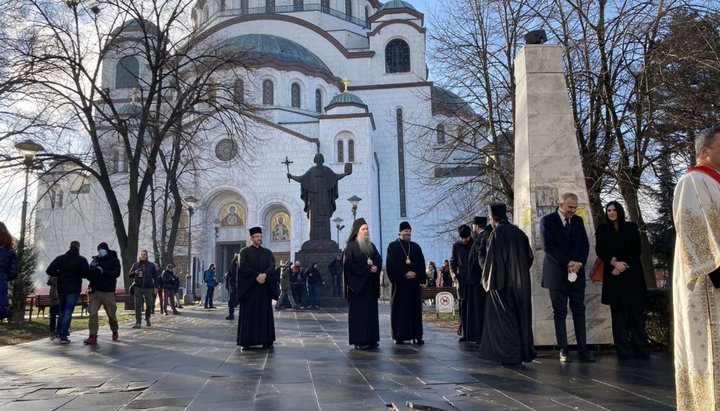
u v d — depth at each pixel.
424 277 9.56
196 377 6.54
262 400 5.17
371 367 6.97
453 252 10.71
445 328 13.12
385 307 21.36
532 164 8.64
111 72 50.34
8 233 6.43
